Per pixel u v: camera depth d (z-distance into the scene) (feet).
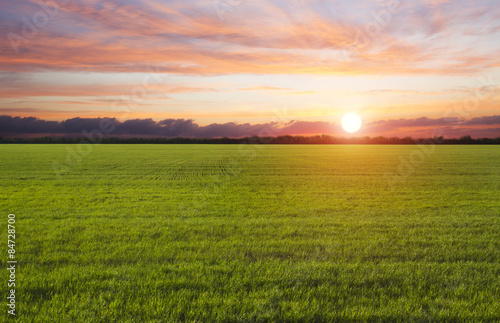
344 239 26.43
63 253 21.97
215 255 22.21
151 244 24.27
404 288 17.63
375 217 35.29
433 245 25.14
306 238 26.76
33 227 28.66
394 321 14.75
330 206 42.24
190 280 17.93
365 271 19.60
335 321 14.55
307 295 16.62
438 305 15.98
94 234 26.76
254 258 22.13
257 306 15.40
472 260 21.77
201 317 14.49
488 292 17.28
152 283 17.33
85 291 16.61
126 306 15.12
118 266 19.75
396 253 23.04
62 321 13.94
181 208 40.24
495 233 28.53
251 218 34.73
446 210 39.70
